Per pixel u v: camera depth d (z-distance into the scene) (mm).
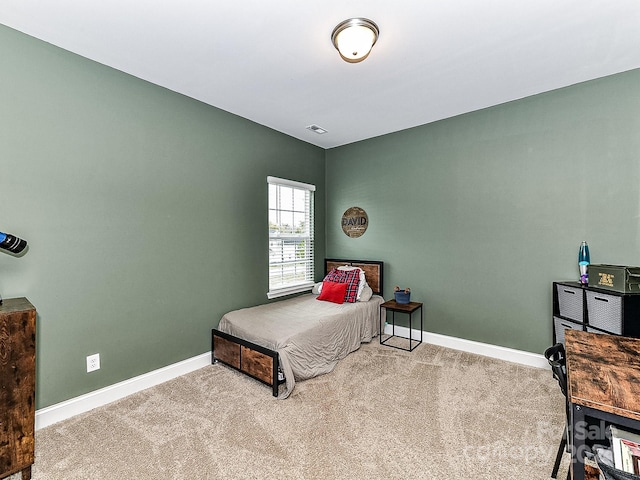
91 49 2092
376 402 2270
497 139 3018
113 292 2340
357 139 4047
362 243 4078
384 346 3402
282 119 3363
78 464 1669
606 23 1835
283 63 2270
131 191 2432
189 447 1799
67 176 2107
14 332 1604
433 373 2732
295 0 1638
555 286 2646
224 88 2662
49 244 2039
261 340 2562
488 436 1881
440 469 1623
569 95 2646
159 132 2602
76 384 2162
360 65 2301
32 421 1641
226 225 3164
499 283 3043
